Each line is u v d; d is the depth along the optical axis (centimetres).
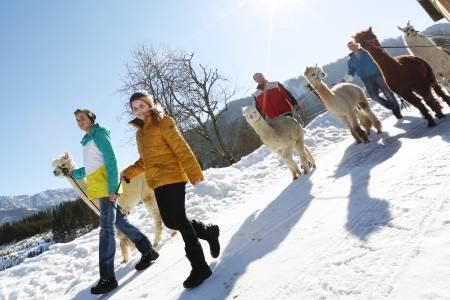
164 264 520
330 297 265
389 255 286
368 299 247
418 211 334
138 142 399
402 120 832
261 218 537
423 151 512
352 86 808
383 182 450
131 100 394
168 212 375
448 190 351
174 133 379
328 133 1131
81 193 586
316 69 738
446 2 530
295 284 301
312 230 397
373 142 731
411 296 233
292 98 755
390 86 693
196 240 385
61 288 659
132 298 429
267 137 673
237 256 420
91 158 491
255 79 761
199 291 366
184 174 387
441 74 700
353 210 402
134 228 553
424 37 703
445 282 232
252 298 309
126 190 649
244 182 999
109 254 488
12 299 677
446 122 650
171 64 2470
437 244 274
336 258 313
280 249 383
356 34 721
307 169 717
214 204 892
